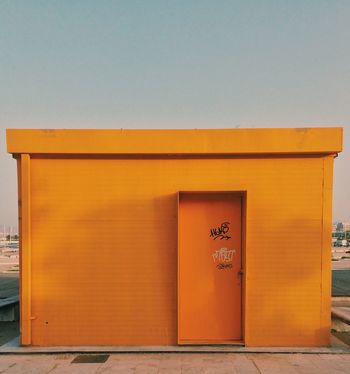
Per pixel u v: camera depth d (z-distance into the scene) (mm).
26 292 5289
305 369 4449
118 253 5391
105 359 4832
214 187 5379
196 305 5402
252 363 4637
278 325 5246
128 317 5332
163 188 5414
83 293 5359
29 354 5031
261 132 5262
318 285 5273
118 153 5316
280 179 5355
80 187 5434
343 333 6438
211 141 5285
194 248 5441
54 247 5391
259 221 5336
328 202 5320
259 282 5289
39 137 5316
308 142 5223
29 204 5355
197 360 4754
